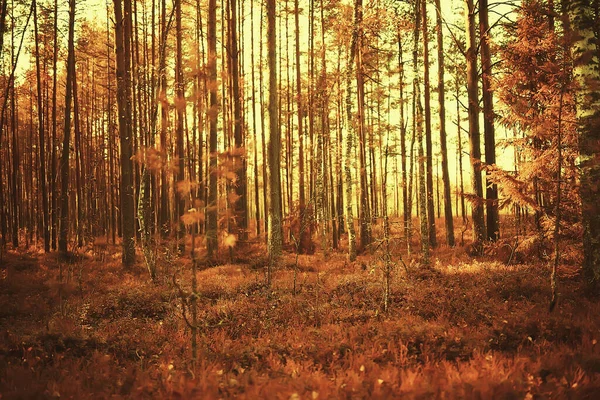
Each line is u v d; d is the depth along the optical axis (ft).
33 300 40.70
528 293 35.91
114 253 81.56
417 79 61.82
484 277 42.47
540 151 38.78
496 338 23.00
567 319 25.50
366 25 66.33
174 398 15.93
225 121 104.53
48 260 68.44
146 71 70.64
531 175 38.06
